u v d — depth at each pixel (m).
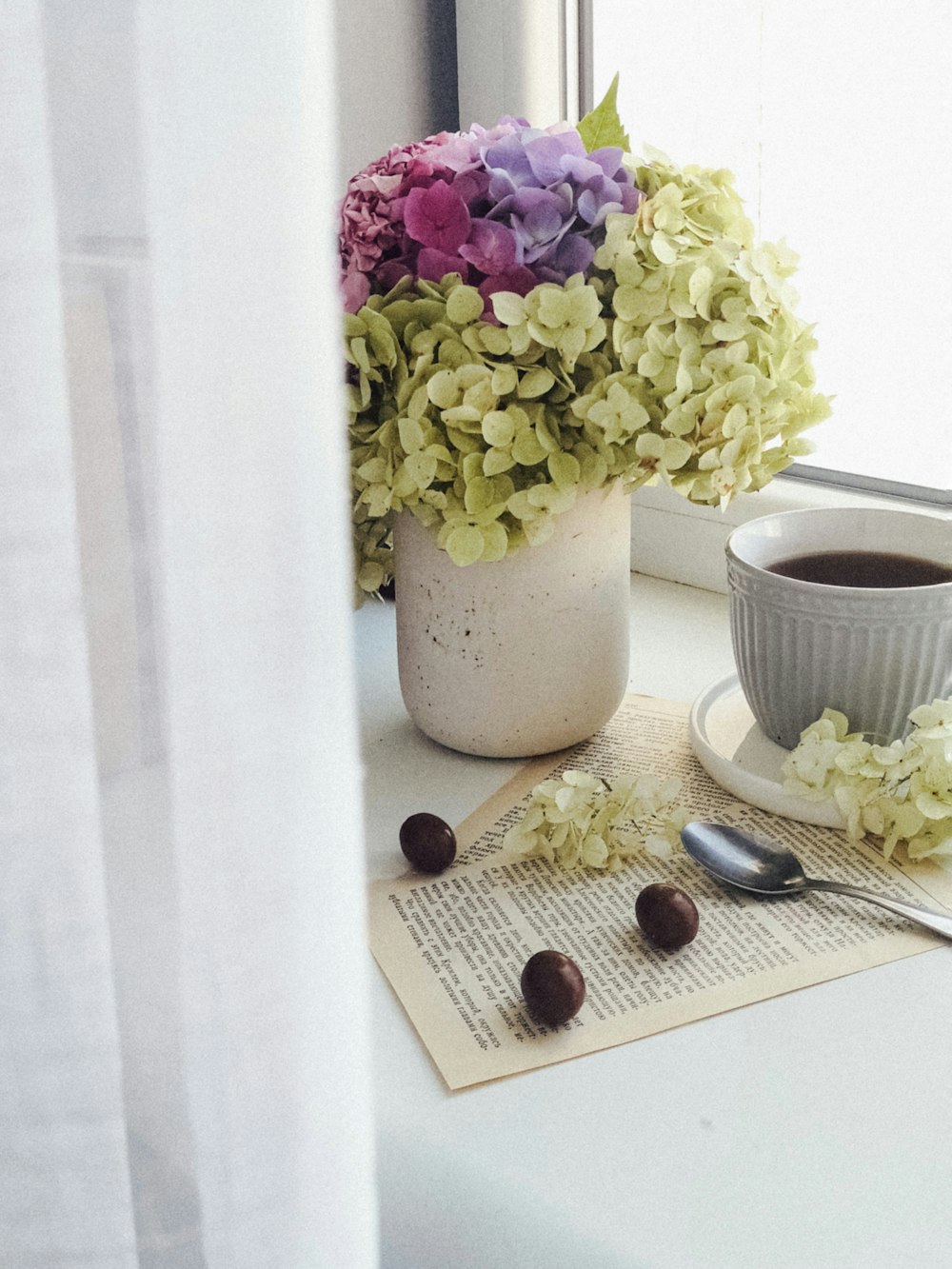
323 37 0.23
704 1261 0.33
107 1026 0.24
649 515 0.90
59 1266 0.25
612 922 0.49
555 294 0.52
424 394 0.53
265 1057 0.25
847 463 0.86
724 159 0.89
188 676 0.24
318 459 0.24
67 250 0.23
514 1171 0.36
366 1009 0.27
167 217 0.22
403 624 0.63
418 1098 0.40
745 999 0.44
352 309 0.56
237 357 0.23
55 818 0.23
